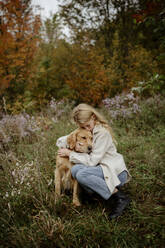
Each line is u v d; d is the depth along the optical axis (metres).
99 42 8.98
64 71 8.05
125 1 8.91
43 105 6.96
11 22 5.70
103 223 1.92
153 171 2.88
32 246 1.70
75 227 1.90
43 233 1.78
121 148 3.67
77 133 2.31
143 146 3.65
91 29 8.94
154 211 2.04
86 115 2.20
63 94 7.82
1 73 5.86
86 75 7.64
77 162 2.20
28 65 6.69
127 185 2.59
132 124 4.86
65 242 1.70
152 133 4.37
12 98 6.45
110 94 7.88
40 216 1.92
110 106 5.43
